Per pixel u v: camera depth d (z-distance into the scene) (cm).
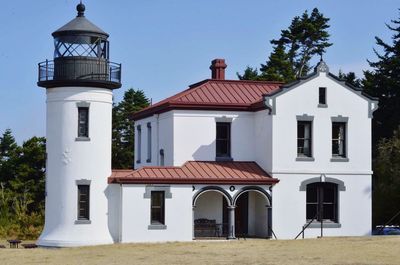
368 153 4388
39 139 6931
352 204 4341
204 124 4384
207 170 4197
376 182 5722
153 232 3966
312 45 9131
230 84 4728
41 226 4959
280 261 3141
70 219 3897
